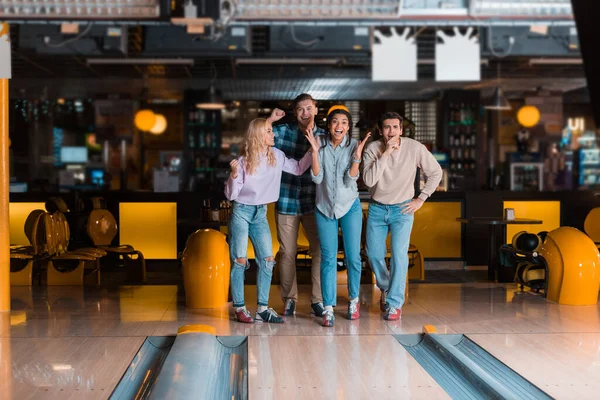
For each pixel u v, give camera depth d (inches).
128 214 390.6
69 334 208.4
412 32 362.0
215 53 446.9
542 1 200.1
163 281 332.5
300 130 230.5
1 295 244.5
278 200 232.5
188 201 389.7
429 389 156.1
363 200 355.3
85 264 327.6
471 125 690.2
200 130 688.4
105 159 778.2
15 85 671.1
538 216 393.4
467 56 182.5
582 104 828.6
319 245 235.3
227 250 257.8
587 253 255.9
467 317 233.6
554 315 236.4
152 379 173.5
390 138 221.6
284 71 598.5
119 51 439.5
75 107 820.6
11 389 155.8
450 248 389.1
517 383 163.3
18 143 731.4
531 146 733.9
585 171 784.3
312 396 151.6
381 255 235.0
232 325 221.1
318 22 206.5
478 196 388.2
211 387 161.2
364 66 569.3
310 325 221.8
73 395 151.4
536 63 555.5
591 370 169.8
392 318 228.7
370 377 165.2
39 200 395.5
